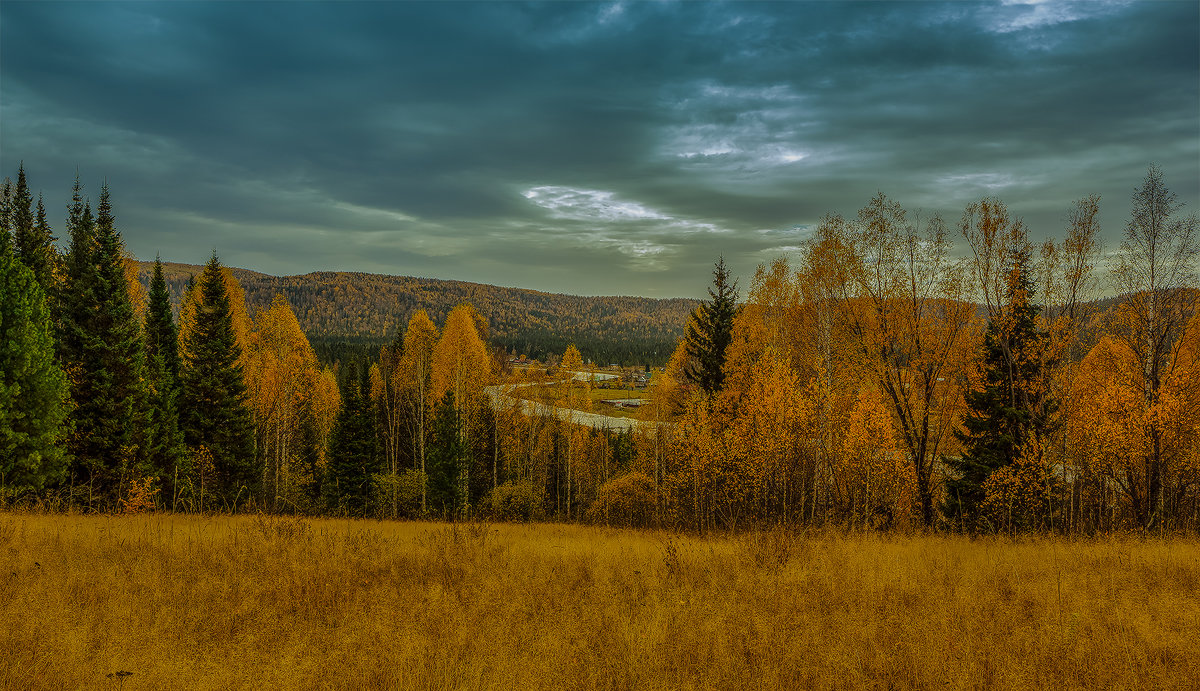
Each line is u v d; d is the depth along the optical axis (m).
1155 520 20.20
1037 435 22.45
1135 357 22.03
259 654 5.64
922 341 22.27
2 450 19.48
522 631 6.39
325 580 8.07
